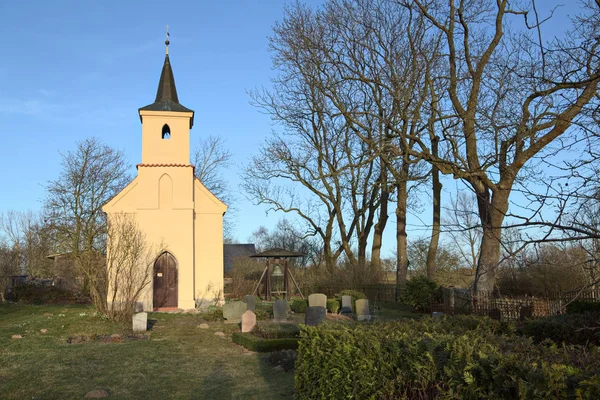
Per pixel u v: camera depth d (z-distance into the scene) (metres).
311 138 37.53
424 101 22.47
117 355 14.88
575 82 7.30
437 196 32.78
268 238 76.94
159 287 28.77
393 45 24.50
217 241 30.38
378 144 23.44
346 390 6.48
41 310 25.59
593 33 7.66
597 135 6.00
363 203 38.88
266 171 37.91
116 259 22.91
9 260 37.09
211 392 10.98
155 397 10.59
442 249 37.47
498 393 4.65
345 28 26.11
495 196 16.91
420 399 5.64
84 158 39.84
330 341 7.33
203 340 18.08
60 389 11.03
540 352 5.58
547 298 20.55
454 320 9.47
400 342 6.25
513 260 6.25
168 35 32.75
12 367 12.96
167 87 31.53
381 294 33.78
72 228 39.22
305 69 27.73
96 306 22.23
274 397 10.41
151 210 29.05
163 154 30.25
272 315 25.73
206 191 30.64
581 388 4.07
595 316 11.54
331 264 39.22
